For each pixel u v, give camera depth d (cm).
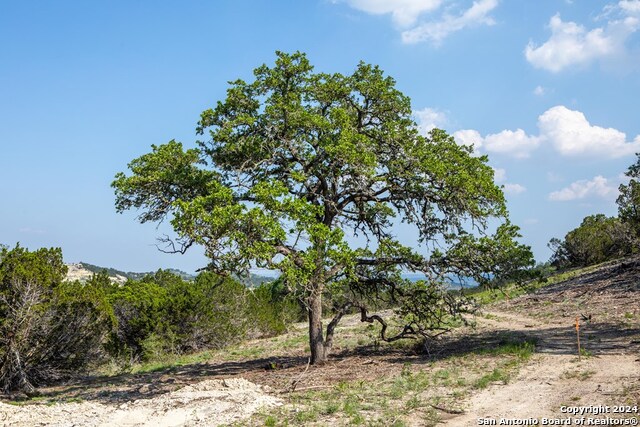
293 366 2117
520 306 3706
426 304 2120
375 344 2347
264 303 3791
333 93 2009
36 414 1425
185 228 1499
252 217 1519
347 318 4141
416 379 1534
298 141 1939
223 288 3459
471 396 1300
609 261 5109
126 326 3153
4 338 2030
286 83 1973
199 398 1469
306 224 1619
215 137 1898
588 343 1922
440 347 2223
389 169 1942
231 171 1914
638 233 4756
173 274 3897
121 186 1775
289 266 1609
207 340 3391
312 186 2016
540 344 2002
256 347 3084
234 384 1636
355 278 1877
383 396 1366
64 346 2244
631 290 3275
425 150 1920
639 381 1276
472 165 1894
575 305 3250
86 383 2189
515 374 1505
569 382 1352
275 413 1265
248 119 1838
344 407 1245
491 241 1878
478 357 1841
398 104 2042
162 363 2758
